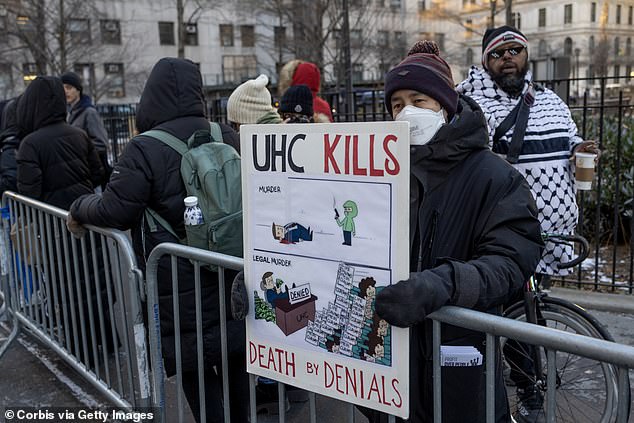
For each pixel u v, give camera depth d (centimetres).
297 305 173
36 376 364
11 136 449
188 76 257
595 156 285
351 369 165
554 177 293
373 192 152
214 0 3077
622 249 560
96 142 544
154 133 248
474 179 166
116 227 255
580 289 467
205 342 245
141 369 266
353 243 158
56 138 371
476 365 165
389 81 179
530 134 294
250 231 181
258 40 2880
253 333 187
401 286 145
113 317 293
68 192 376
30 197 363
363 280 157
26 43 1894
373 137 150
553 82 480
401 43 2241
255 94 324
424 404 170
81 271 351
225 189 236
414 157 167
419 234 169
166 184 244
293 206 169
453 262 153
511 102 302
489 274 151
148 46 3591
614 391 254
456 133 161
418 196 169
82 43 2066
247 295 186
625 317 416
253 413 206
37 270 363
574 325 266
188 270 243
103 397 336
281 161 170
